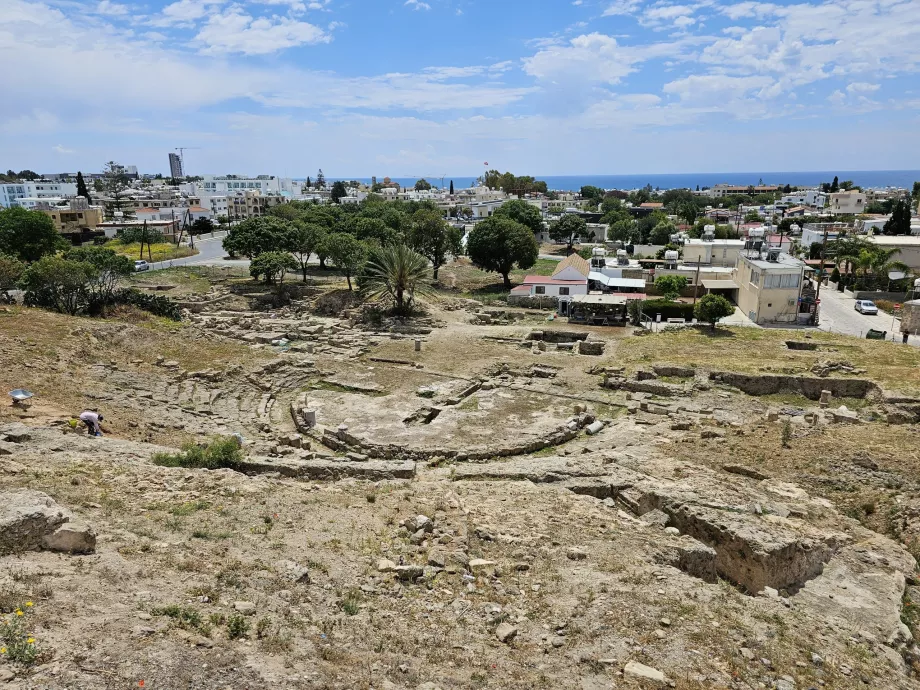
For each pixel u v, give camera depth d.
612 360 45.59
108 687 7.68
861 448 25.61
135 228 117.62
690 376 41.25
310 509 17.84
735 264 83.44
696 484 21.53
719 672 11.16
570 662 11.06
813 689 11.15
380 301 65.94
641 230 147.88
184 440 26.03
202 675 8.39
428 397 37.31
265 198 188.12
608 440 29.22
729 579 16.83
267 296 71.88
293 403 35.88
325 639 10.48
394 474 23.69
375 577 13.84
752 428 29.56
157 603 10.30
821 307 71.62
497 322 62.34
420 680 9.81
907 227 109.50
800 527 18.02
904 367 41.56
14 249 82.00
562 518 18.62
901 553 18.59
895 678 12.32
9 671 7.50
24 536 11.36
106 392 30.97
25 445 20.58
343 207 159.12
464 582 14.09
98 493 16.44
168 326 50.38
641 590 14.05
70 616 9.18
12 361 31.28
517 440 29.23
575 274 72.69
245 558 13.48
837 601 15.77
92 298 51.25
